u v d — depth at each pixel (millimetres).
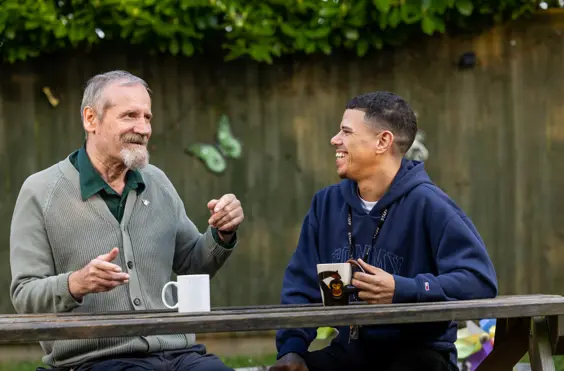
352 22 6430
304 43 6457
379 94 4203
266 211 6848
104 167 4051
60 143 6668
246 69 6785
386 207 4094
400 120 4152
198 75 6750
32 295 3646
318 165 6863
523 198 6938
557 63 6891
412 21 6410
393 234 4066
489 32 6852
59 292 3551
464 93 6883
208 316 3057
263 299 6859
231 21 6406
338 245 4199
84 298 3859
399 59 6824
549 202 6945
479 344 5348
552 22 6863
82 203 3967
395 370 3873
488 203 6922
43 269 3877
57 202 3953
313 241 4305
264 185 6832
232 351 6828
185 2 6270
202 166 6773
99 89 4043
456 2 6480
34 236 3914
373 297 3639
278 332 4105
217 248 4211
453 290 3744
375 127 4125
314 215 4340
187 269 4340
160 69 6711
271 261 6859
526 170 6934
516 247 6938
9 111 6625
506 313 3305
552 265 6953
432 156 6867
